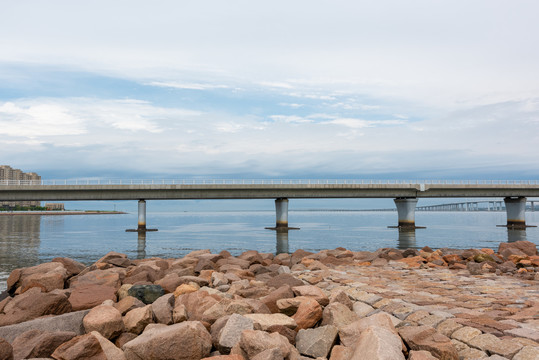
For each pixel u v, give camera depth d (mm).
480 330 8422
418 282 14688
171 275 17141
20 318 11109
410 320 9727
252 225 125188
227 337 8812
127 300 12336
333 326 9180
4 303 12953
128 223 140625
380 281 14914
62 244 52281
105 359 8320
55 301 11578
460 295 12070
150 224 135750
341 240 57875
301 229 91500
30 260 35312
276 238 62906
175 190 76188
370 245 49500
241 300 11195
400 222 88875
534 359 7008
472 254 23328
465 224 122125
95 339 8352
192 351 8445
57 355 8172
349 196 83938
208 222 159500
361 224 125625
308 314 10109
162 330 8844
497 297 11719
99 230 89625
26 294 13695
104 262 22359
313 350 8758
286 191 81062
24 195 68812
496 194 91500
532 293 12344
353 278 15758
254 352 8062
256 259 23500
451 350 7707
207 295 12766
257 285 15039
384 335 7734
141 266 19109
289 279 14852
